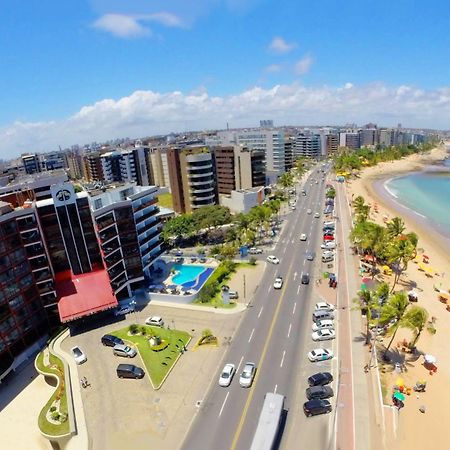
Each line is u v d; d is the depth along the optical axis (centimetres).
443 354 6900
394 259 9612
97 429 5550
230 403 5838
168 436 5319
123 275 9444
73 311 8238
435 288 9731
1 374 7212
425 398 5769
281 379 6281
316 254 11944
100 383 6544
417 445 4984
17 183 10944
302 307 8569
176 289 9631
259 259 11794
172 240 14288
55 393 6378
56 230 8506
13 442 5922
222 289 9444
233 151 19412
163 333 7831
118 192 9681
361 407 5578
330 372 6328
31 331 8012
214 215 14425
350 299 8806
